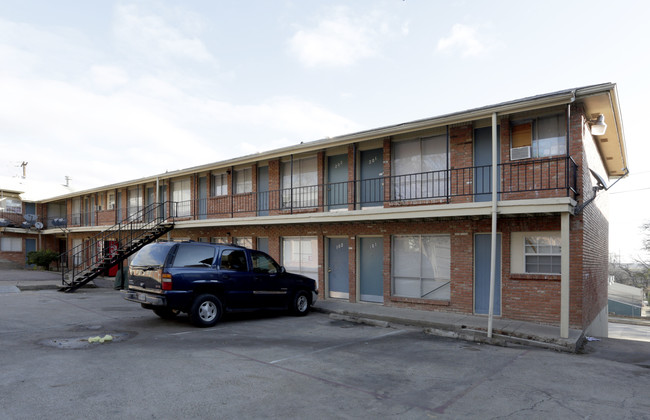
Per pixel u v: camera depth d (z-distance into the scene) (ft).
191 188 65.67
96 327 30.58
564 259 28.76
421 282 40.47
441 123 34.83
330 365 22.06
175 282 30.19
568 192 29.73
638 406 17.22
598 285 42.78
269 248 53.26
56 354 22.49
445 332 31.12
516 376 21.04
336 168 48.03
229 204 58.80
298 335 29.89
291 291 38.11
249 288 34.73
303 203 50.31
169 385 18.02
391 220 41.47
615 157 48.08
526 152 34.65
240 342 26.84
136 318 34.78
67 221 97.45
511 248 35.27
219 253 33.55
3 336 26.71
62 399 15.97
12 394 16.34
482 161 37.06
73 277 54.49
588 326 34.91
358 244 45.09
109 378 18.67
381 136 39.47
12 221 98.63
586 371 22.43
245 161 53.11
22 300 43.57
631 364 24.39
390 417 15.34
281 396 17.17
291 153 47.16
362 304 43.39
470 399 17.48
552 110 33.60
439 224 38.91
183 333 29.17
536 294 33.55
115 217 81.56
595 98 30.96
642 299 138.62
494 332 30.99
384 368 21.80
